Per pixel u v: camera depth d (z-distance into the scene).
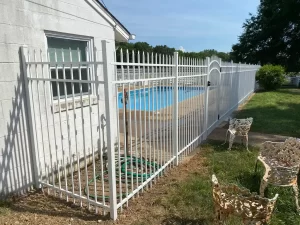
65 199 3.77
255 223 2.64
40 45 4.13
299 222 3.13
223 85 8.56
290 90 20.83
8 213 3.33
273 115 9.91
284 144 4.04
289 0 31.73
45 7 4.17
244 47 38.06
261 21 36.19
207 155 5.52
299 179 4.09
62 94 4.71
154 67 3.96
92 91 5.36
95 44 5.44
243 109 11.48
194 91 5.74
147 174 4.25
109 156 3.10
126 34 6.99
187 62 5.20
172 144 4.97
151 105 4.19
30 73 3.80
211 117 7.42
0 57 3.48
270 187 3.85
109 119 3.01
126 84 3.74
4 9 3.50
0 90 3.53
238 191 2.97
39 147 4.14
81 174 4.76
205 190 3.88
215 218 2.95
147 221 3.19
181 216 3.29
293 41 33.97
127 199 3.50
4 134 3.63
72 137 4.87
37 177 4.08
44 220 3.21
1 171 3.62
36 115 4.04
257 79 21.19
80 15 4.95
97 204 3.33
